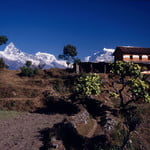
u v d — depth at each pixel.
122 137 20.97
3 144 19.39
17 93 39.72
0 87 41.31
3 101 35.88
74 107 31.48
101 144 19.30
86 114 26.36
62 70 58.16
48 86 43.50
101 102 30.97
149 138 21.56
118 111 27.06
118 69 29.77
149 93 31.17
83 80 31.06
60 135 20.12
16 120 27.89
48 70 58.03
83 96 33.59
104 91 35.22
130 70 29.27
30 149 18.22
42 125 25.23
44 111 33.56
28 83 45.91
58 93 40.31
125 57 54.19
